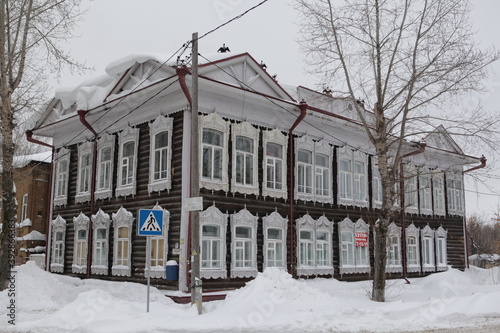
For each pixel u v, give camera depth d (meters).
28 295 16.23
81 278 22.36
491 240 55.28
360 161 25.67
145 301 16.55
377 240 16.81
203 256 17.97
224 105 19.34
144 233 13.15
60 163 25.61
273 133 21.00
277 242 20.78
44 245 29.98
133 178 20.25
